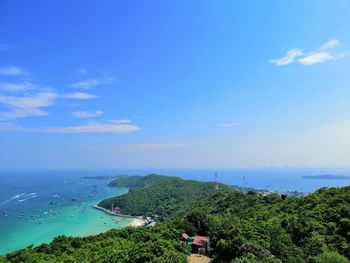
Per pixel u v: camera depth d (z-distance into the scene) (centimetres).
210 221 7112
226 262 4588
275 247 4719
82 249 7350
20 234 15575
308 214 6353
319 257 4397
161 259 4434
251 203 10919
